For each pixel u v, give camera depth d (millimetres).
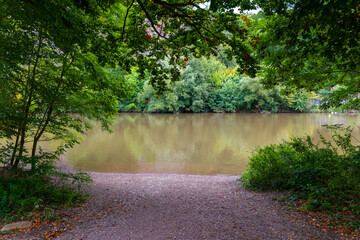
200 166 9133
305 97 34969
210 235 3012
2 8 3223
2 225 3150
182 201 4648
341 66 4102
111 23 4492
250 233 3023
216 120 27109
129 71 5152
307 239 2721
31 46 4211
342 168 3854
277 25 3865
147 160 10000
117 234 3076
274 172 5023
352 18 2580
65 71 5008
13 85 4238
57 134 5680
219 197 4918
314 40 3328
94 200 4520
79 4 3436
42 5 2990
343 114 33656
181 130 19031
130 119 28531
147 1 3689
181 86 35875
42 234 2990
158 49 4977
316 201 3611
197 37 4379
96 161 9719
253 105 39156
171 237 2975
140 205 4359
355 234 2666
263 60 4797
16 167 4414
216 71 38750
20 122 4395
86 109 5473
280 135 15898
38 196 4125
